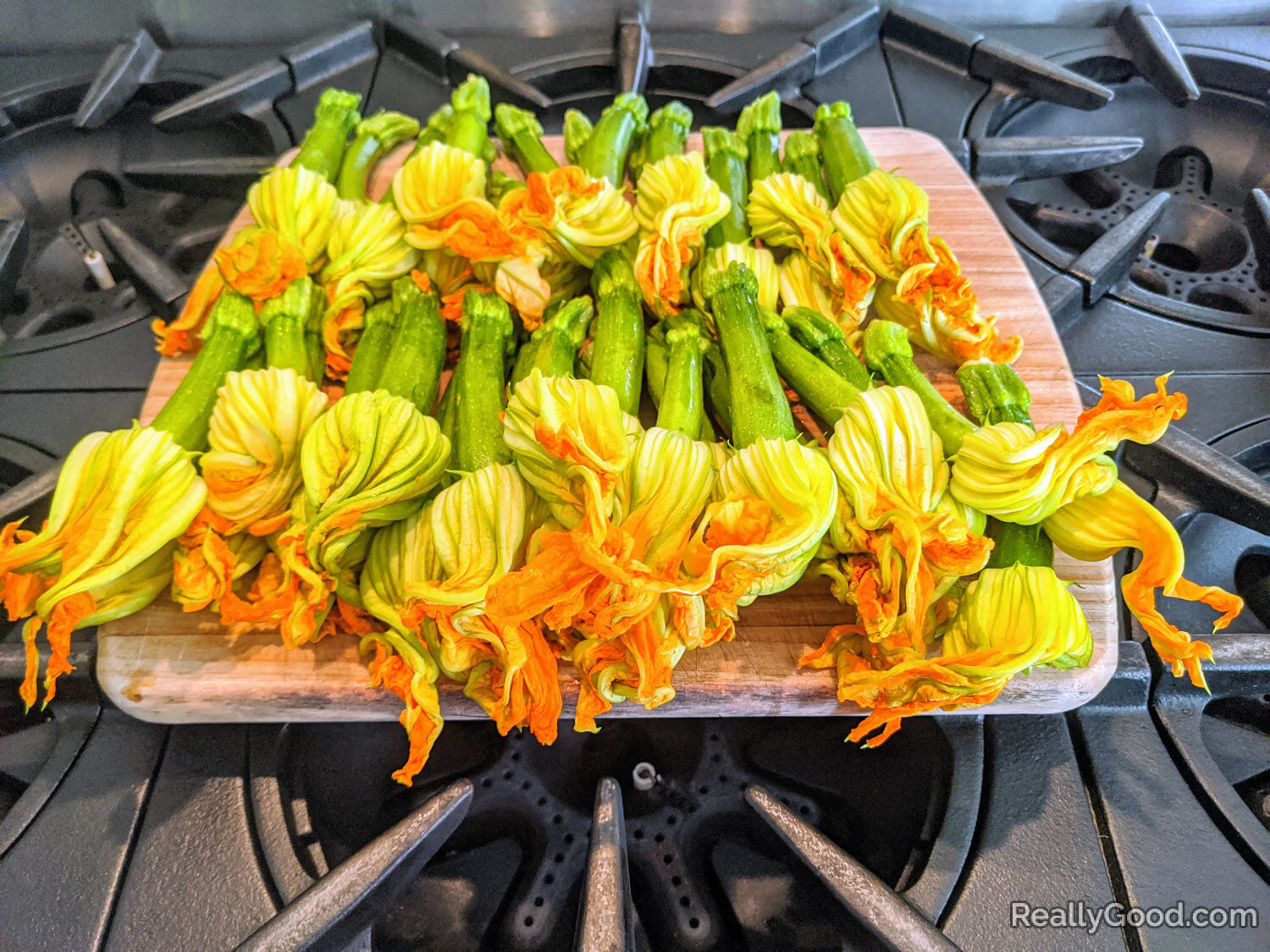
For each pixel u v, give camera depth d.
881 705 0.34
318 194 0.46
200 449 0.39
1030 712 0.37
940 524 0.33
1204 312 0.50
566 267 0.46
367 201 0.52
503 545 0.34
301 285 0.44
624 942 0.29
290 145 0.60
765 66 0.61
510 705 0.33
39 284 0.56
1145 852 0.34
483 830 0.38
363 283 0.45
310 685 0.36
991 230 0.51
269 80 0.62
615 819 0.32
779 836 0.33
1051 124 0.63
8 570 0.34
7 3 0.62
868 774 0.39
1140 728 0.37
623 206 0.44
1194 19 0.65
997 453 0.34
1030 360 0.46
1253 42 0.63
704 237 0.47
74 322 0.54
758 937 0.35
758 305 0.43
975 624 0.35
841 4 0.66
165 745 0.37
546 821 0.37
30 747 0.37
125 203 0.60
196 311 0.45
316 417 0.38
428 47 0.63
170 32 0.65
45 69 0.63
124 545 0.34
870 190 0.44
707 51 0.65
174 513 0.35
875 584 0.34
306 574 0.34
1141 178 0.61
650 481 0.33
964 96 0.62
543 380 0.34
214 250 0.55
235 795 0.36
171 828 0.35
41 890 0.33
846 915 0.31
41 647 0.38
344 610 0.37
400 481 0.35
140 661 0.37
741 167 0.52
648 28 0.66
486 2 0.66
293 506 0.37
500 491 0.34
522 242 0.42
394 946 0.35
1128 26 0.63
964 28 0.63
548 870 0.36
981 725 0.37
